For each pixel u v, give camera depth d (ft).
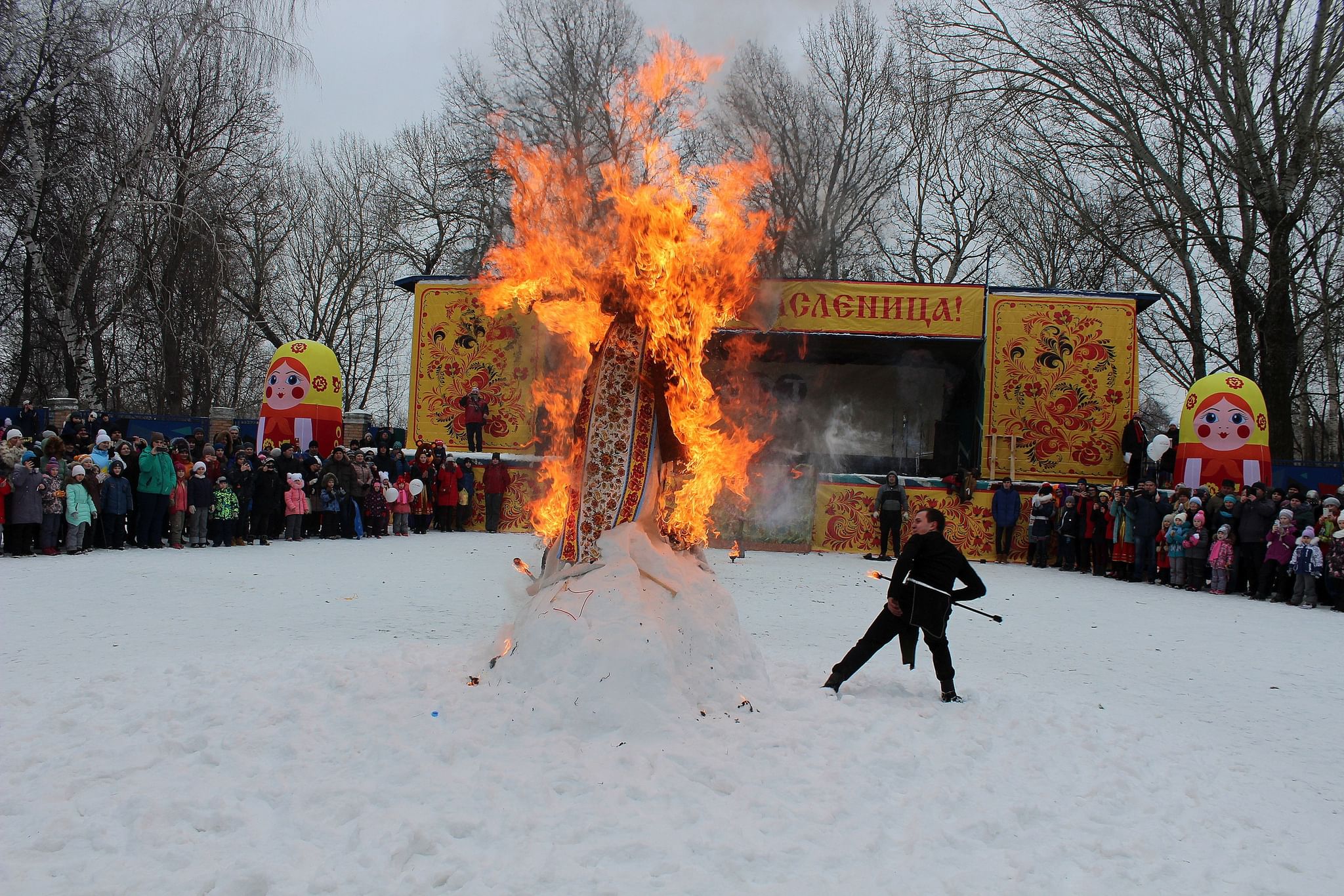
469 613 36.70
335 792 16.42
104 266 98.94
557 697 19.38
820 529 69.62
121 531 52.85
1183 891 14.87
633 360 23.27
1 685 23.79
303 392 76.02
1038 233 127.75
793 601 44.16
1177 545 57.98
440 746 18.08
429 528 76.84
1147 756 21.59
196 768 17.67
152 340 113.29
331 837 15.15
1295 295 101.96
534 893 13.52
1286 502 55.83
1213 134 91.45
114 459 52.90
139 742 18.92
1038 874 15.12
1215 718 26.35
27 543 48.55
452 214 119.03
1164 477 72.74
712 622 22.56
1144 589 57.16
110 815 15.76
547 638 20.53
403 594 41.01
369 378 139.74
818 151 93.40
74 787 16.78
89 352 99.09
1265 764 22.25
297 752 18.25
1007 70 93.91
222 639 30.48
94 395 90.17
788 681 25.52
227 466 61.67
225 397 140.26
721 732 19.58
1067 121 93.86
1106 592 54.80
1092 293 71.61
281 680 23.15
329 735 19.02
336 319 131.85
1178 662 34.12
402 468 71.46
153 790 16.65
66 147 87.97
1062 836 16.80
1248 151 86.99
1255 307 91.20
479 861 14.39
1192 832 17.37
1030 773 19.77
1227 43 89.04
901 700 24.97
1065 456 71.67
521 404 76.48
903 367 81.66
